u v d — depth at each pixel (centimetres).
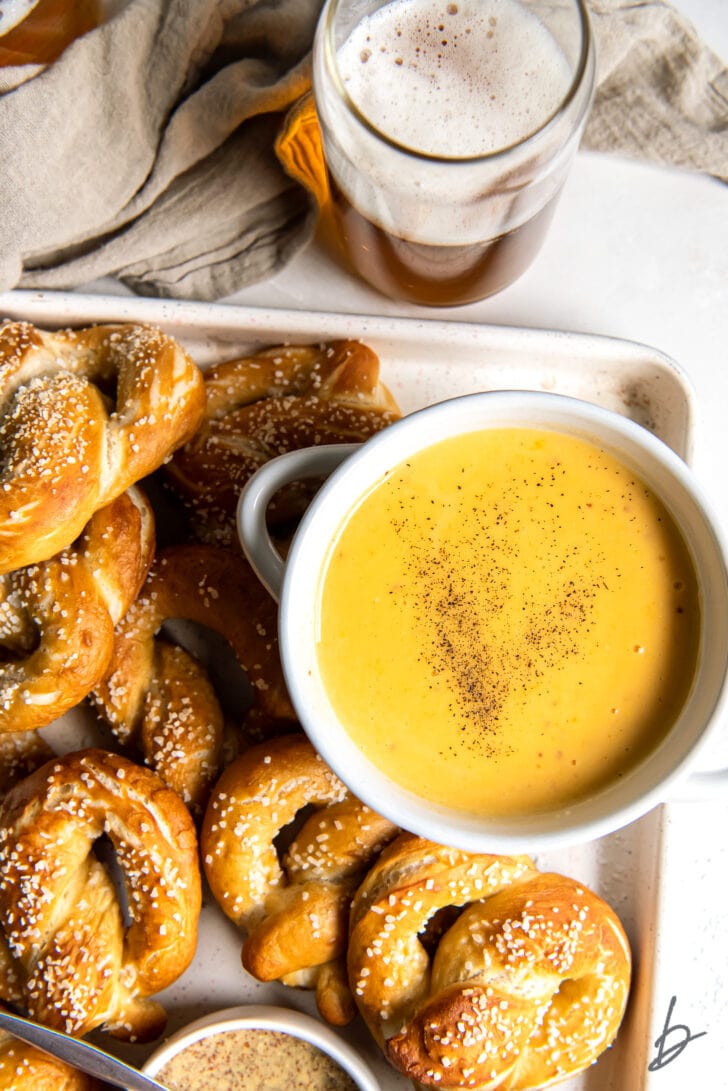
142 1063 64
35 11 60
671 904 65
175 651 65
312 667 57
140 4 62
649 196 67
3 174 62
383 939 62
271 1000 65
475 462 57
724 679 56
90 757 63
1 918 63
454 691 57
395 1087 64
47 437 60
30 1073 61
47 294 64
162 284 66
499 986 62
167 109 64
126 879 62
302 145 63
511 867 62
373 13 59
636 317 67
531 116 58
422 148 58
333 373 64
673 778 55
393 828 63
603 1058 64
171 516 67
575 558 57
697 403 66
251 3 64
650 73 66
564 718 57
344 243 65
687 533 57
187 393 62
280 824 63
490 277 63
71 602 61
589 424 56
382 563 57
